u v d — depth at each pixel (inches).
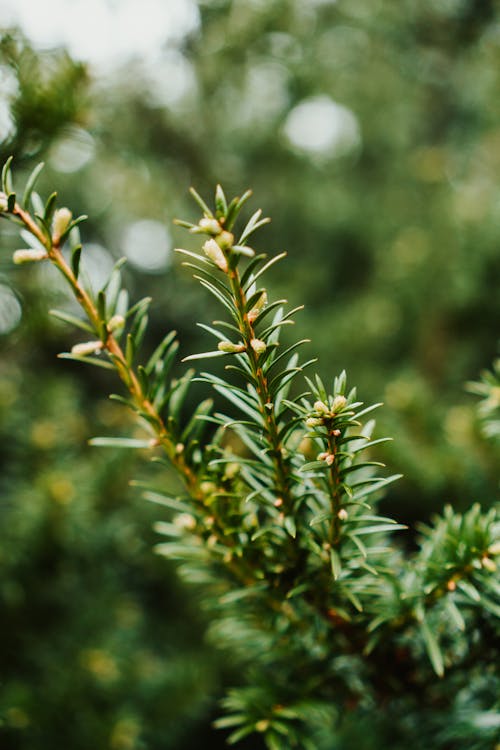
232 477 15.1
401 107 54.2
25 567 27.0
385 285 44.6
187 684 30.2
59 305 25.0
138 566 37.4
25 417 30.2
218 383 13.8
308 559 15.1
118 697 28.9
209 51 46.1
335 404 13.6
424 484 25.3
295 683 16.5
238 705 15.7
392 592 15.3
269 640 16.7
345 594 15.2
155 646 36.5
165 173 48.8
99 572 31.9
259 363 13.6
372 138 55.7
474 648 15.8
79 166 41.3
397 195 52.1
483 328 42.0
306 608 15.8
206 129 49.7
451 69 52.1
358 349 42.9
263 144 51.5
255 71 50.3
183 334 55.1
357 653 16.0
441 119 56.8
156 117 46.9
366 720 18.0
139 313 15.0
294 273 49.7
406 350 44.8
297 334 44.4
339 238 53.6
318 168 54.6
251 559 15.3
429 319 43.0
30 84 19.2
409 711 17.0
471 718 16.5
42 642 28.2
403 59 52.4
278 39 47.3
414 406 27.9
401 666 16.2
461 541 14.8
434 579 14.9
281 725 15.2
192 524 15.7
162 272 54.3
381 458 24.9
